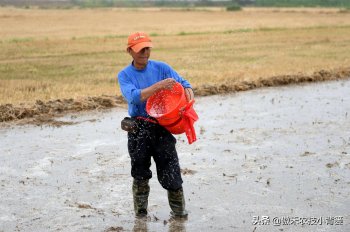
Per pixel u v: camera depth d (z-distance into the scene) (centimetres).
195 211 655
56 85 1581
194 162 854
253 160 861
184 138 1008
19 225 621
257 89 1557
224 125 1108
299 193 712
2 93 1426
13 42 3312
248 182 757
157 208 670
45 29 4659
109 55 2606
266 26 4769
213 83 1548
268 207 665
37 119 1162
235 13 8275
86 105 1273
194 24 5256
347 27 4562
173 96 605
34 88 1539
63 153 913
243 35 3769
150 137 593
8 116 1154
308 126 1095
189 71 1861
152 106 598
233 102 1358
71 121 1151
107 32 4238
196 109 1273
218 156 886
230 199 694
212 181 763
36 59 2427
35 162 863
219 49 2806
